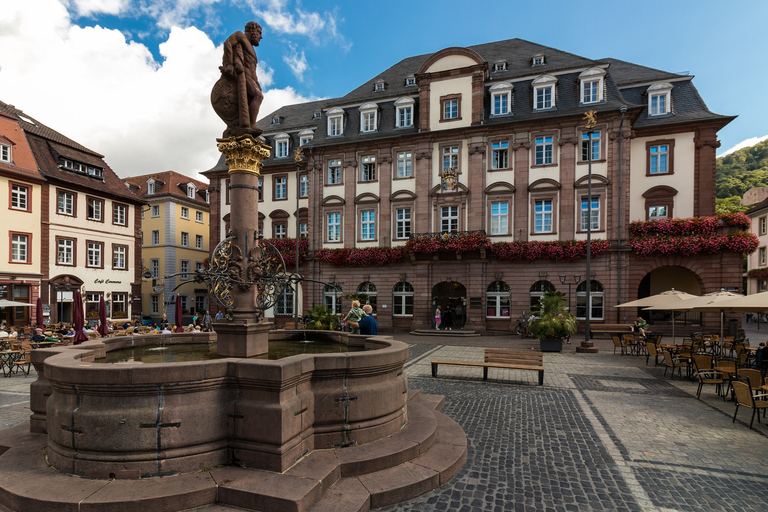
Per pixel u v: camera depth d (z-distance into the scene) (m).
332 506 4.37
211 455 4.84
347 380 5.64
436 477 5.20
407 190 29.55
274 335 10.22
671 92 27.72
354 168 31.14
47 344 15.93
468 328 27.50
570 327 18.08
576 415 8.50
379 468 5.25
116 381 4.54
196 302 48.22
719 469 5.85
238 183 7.09
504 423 7.95
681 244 24.31
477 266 27.53
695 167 26.42
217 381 4.93
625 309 25.20
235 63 7.20
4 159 26.33
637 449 6.60
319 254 31.19
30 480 4.57
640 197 27.36
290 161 33.97
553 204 26.73
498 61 31.48
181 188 48.28
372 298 30.72
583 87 26.91
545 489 5.20
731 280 24.17
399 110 31.08
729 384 9.74
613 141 25.73
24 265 26.84
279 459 4.73
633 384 11.66
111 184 33.91
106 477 4.59
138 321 30.30
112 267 33.12
